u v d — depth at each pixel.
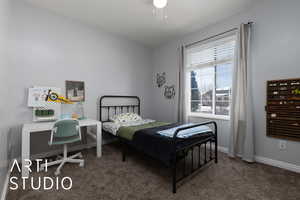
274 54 2.12
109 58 3.34
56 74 2.61
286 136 2.01
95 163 2.29
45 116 2.40
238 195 1.52
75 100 2.83
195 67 3.23
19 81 2.25
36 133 2.45
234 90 2.44
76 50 2.84
